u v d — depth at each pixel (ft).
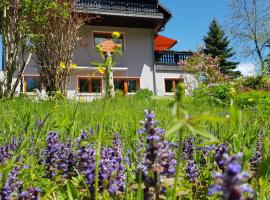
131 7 94.94
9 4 65.62
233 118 7.88
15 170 9.78
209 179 8.69
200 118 4.81
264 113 26.17
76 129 16.35
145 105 37.99
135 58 95.25
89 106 34.01
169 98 5.24
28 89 82.79
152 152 6.68
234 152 7.43
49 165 10.25
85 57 88.69
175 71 99.55
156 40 125.18
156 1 96.22
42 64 72.59
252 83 83.20
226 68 193.57
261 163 6.34
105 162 7.87
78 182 8.75
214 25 200.54
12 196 7.55
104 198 7.08
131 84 94.79
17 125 18.40
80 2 90.58
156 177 6.71
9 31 66.03
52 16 71.20
